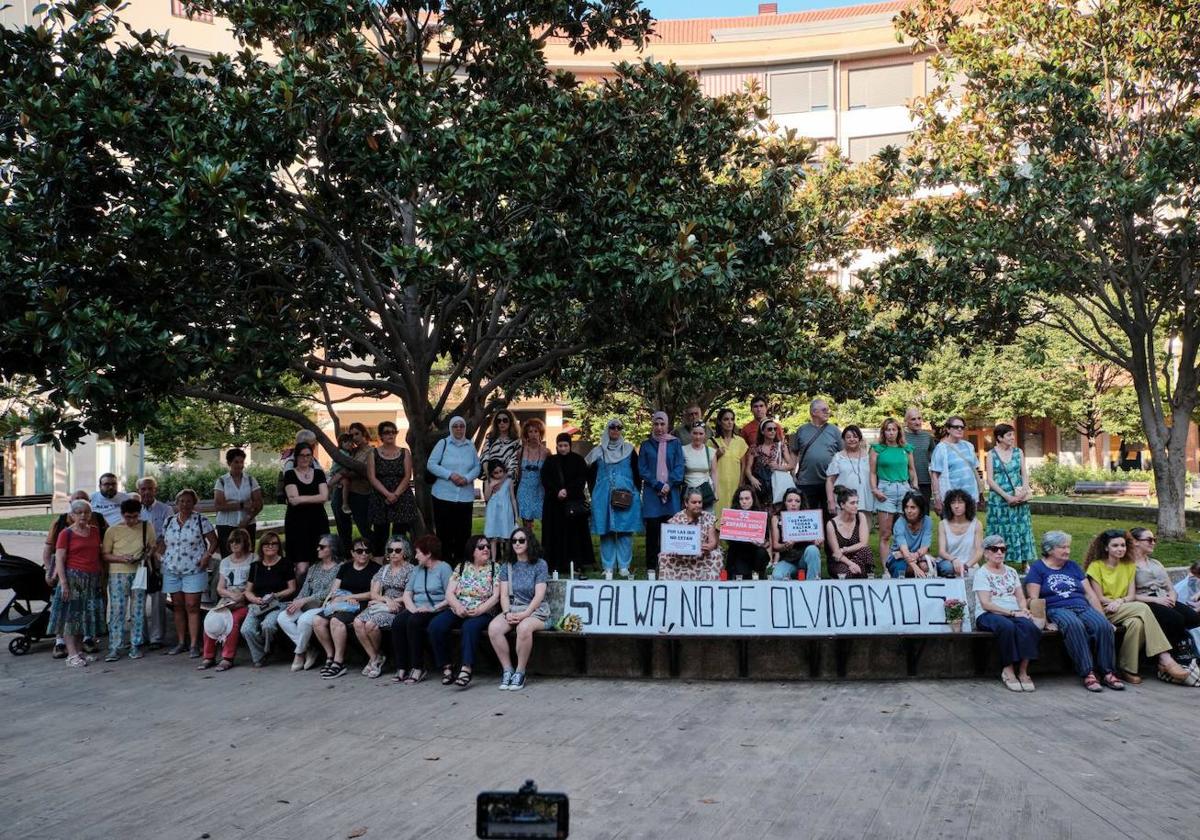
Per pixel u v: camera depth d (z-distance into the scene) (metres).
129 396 11.41
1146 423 18.64
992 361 39.22
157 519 13.26
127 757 7.63
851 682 9.98
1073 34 18.00
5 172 12.10
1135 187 15.44
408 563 10.92
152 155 11.84
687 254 11.27
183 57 13.04
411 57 13.22
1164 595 10.30
